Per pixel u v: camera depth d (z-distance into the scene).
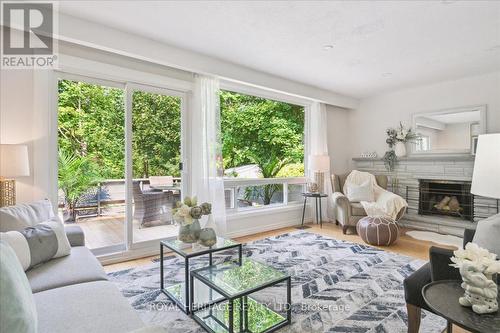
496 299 1.12
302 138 5.35
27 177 2.64
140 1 2.31
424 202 4.93
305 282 2.57
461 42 3.14
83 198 3.02
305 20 2.64
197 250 2.17
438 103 4.73
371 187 4.73
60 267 1.76
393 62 3.75
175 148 3.67
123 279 2.61
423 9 2.46
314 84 4.76
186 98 3.76
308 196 4.82
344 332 1.80
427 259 3.19
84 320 1.19
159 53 3.09
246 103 4.52
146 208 3.40
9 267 0.98
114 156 3.21
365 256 3.28
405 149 5.06
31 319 0.95
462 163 4.43
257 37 2.99
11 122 2.58
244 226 4.34
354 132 5.90
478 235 1.47
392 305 2.15
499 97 4.14
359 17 2.59
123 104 3.28
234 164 4.34
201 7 2.41
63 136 2.90
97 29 2.69
